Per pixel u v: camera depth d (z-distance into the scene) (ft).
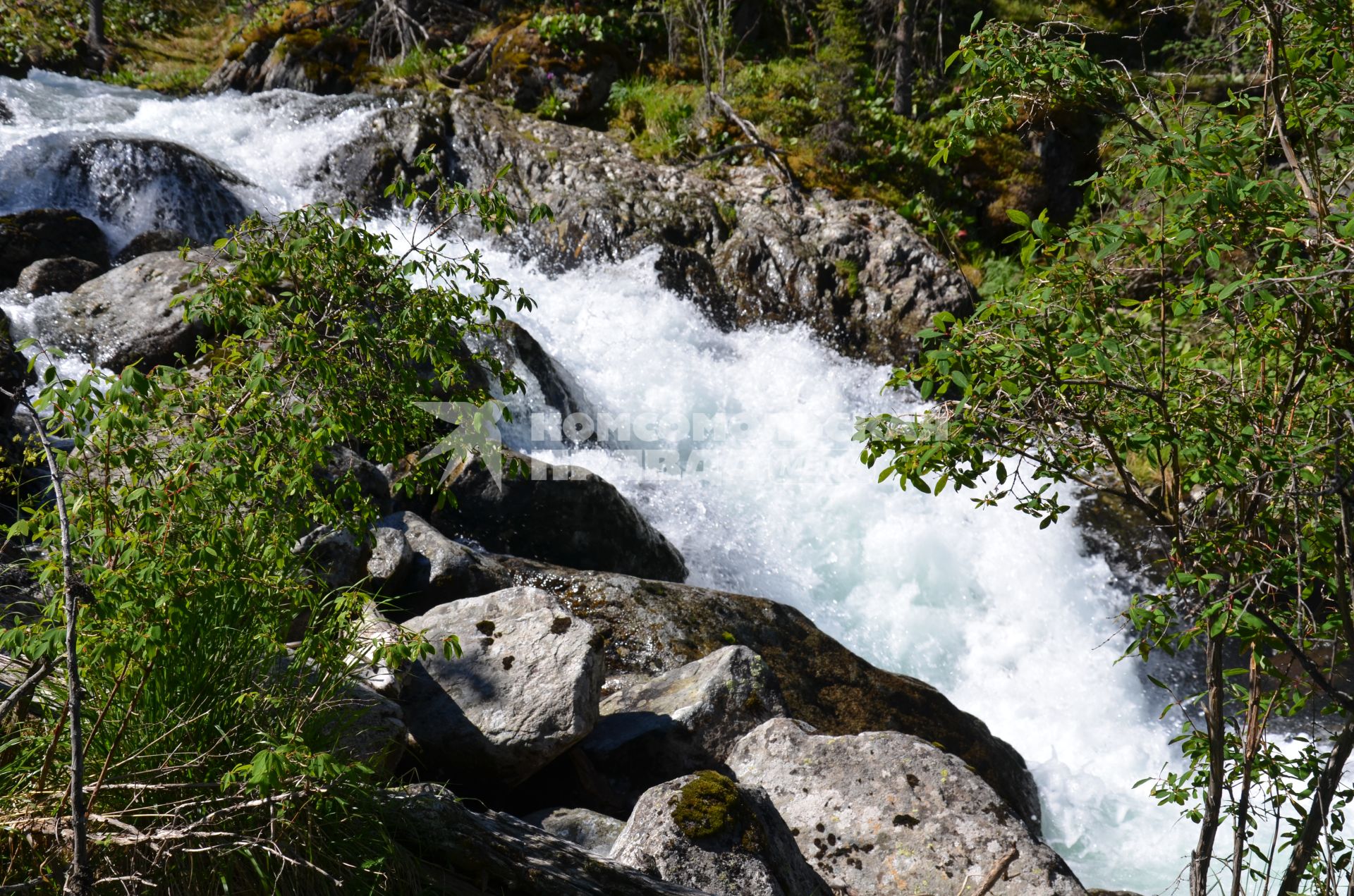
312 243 10.86
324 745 10.16
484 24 55.52
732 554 27.86
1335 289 7.86
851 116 49.55
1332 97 8.97
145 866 8.59
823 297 40.88
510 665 15.37
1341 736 9.80
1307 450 8.38
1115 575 29.89
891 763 14.52
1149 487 31.68
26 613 10.36
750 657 17.61
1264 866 17.93
